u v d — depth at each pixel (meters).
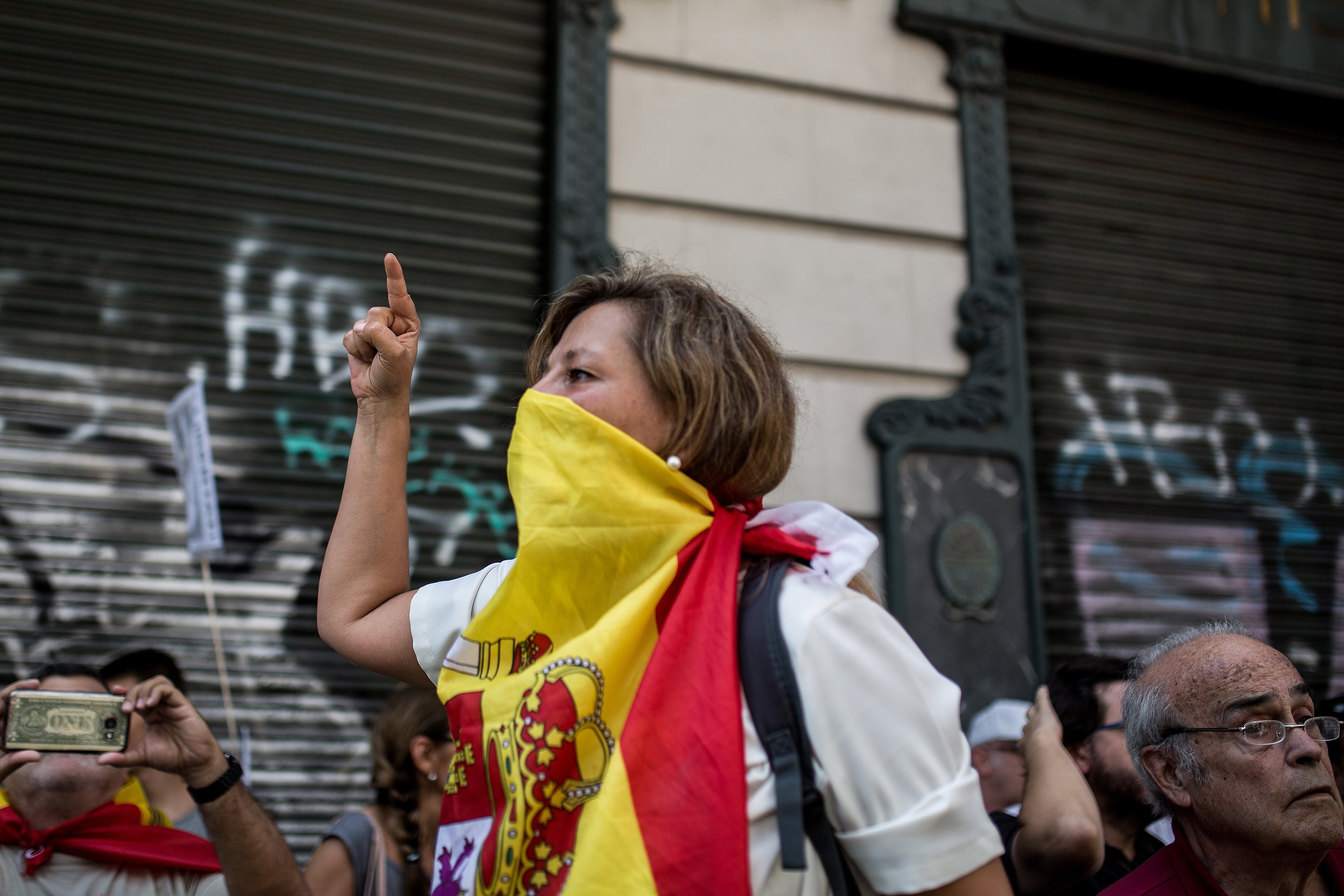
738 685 1.18
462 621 1.48
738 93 5.13
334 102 4.80
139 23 4.61
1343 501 5.86
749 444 1.36
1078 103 5.93
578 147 4.85
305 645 4.34
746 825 1.11
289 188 4.68
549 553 1.32
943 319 5.20
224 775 1.86
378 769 2.81
